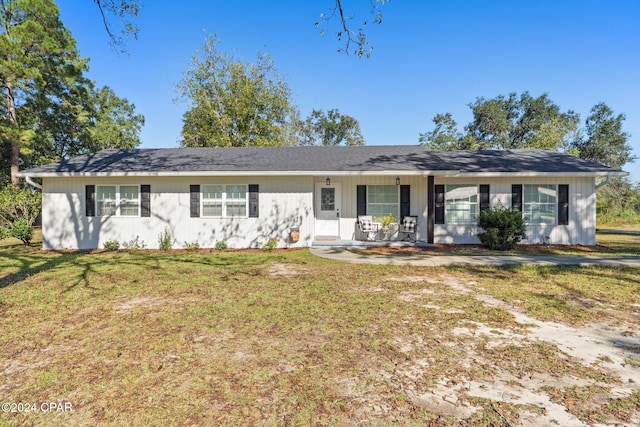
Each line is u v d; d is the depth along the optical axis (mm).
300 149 15727
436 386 3037
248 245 12719
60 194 12633
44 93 20609
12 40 14523
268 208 12719
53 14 17609
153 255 11211
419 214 13633
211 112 26328
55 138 27000
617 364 3459
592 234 12805
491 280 7180
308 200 12688
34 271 8484
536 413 2629
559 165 12992
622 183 27828
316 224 14062
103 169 12422
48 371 3365
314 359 3574
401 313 5035
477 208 13188
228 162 13336
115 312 5203
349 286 6742
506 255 10422
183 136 26875
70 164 13219
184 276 7828
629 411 2654
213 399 2855
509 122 33969
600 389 2977
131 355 3703
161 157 14266
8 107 19219
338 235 14008
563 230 12922
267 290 6469
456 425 2490
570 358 3584
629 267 8320
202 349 3844
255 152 15219
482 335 4199
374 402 2793
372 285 6805
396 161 13359
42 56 18328
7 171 23953
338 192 14000
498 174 12180
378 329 4406
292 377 3205
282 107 28484
